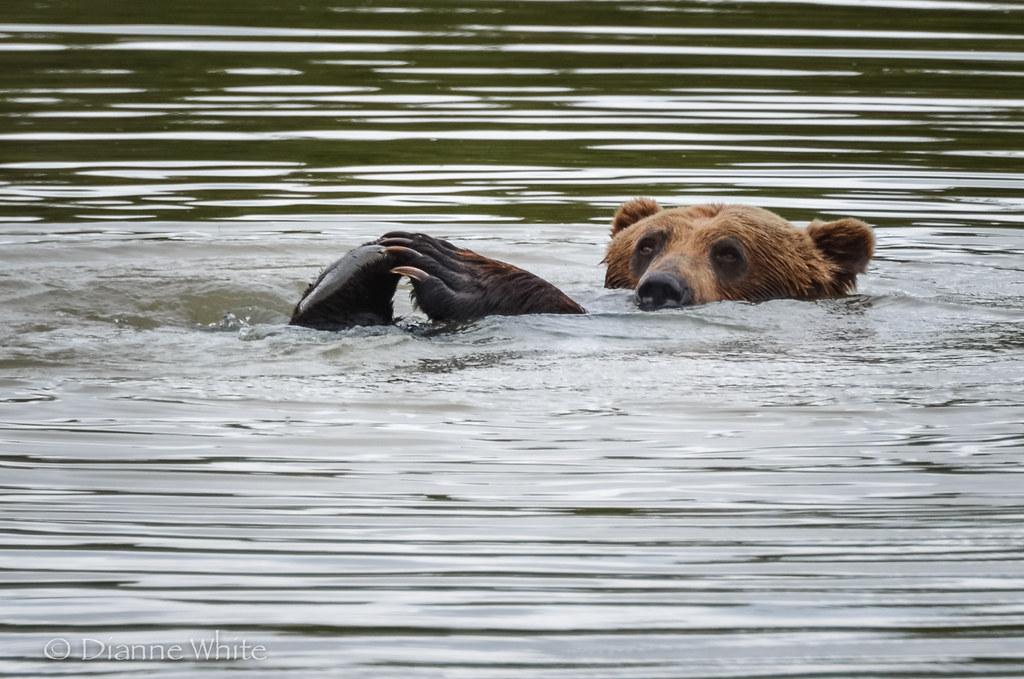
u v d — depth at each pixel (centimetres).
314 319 2550
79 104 4422
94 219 3475
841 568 1639
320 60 4966
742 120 4341
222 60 4953
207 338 2417
